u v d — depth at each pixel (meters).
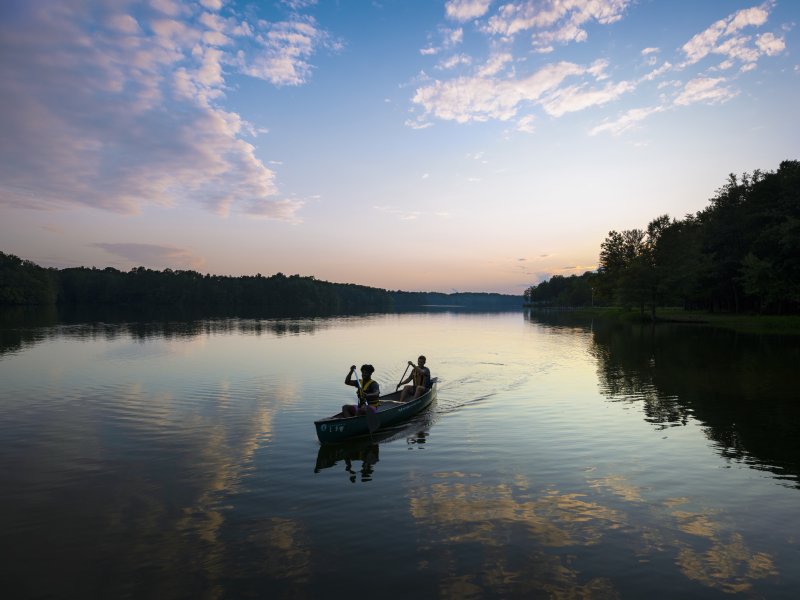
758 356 24.97
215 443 10.62
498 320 83.00
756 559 5.79
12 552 5.99
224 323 57.78
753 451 9.93
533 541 6.19
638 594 5.07
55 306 120.00
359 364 23.34
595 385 17.67
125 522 6.79
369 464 9.23
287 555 5.86
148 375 19.62
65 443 10.59
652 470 8.83
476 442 10.64
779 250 50.19
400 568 5.56
